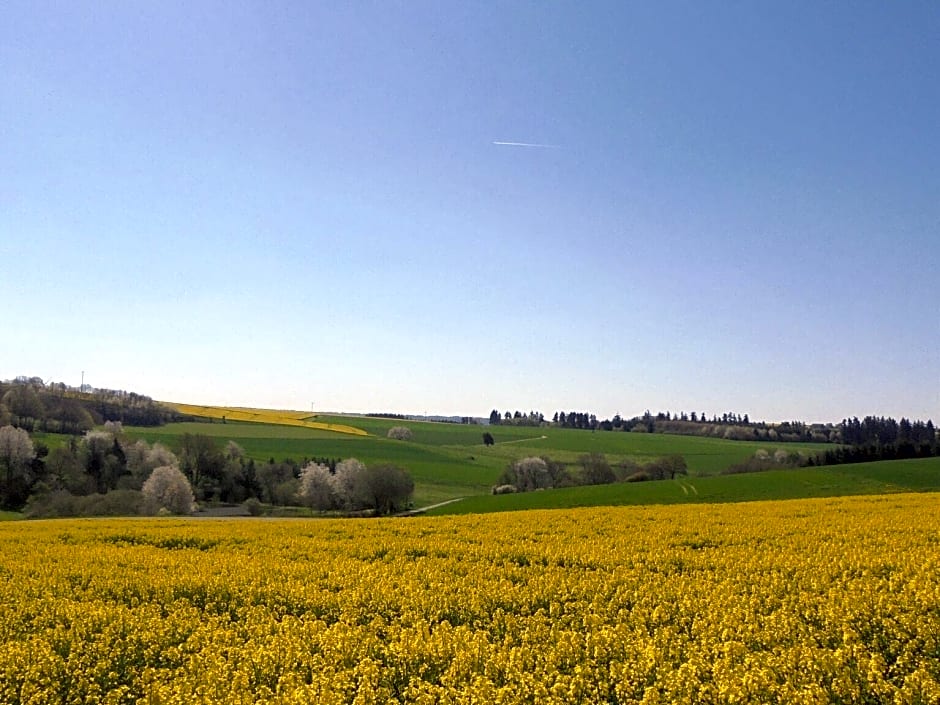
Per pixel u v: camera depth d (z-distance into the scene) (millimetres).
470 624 13414
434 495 87438
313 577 17391
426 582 16484
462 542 23281
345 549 22578
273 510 84438
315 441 116438
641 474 89062
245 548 23250
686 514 30125
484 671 10000
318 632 12078
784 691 8531
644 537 22781
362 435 129625
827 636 11164
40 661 10891
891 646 10398
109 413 123875
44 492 81000
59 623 13234
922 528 21797
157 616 13625
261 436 118375
